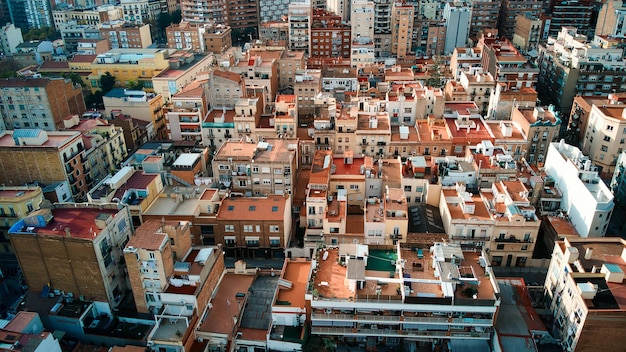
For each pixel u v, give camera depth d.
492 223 105.88
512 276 110.19
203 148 143.50
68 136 131.38
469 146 133.62
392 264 90.25
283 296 90.25
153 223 90.62
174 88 193.38
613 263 86.56
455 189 117.69
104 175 142.88
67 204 97.19
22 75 194.75
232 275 100.38
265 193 127.19
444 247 90.19
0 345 74.69
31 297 93.25
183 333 82.94
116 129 149.88
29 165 124.81
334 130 143.88
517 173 123.25
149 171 119.50
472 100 181.50
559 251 91.25
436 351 88.81
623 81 193.75
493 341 85.25
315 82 180.00
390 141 141.50
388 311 83.94
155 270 85.56
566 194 120.19
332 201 115.56
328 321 85.69
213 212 114.38
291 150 129.88
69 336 90.12
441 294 83.19
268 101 190.88
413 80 197.50
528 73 187.62
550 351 83.75
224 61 193.75
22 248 89.44
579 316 79.25
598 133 151.00
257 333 87.94
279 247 114.88
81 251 87.56
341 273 89.50
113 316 91.81
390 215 105.62
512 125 149.00
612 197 107.00
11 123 162.75
